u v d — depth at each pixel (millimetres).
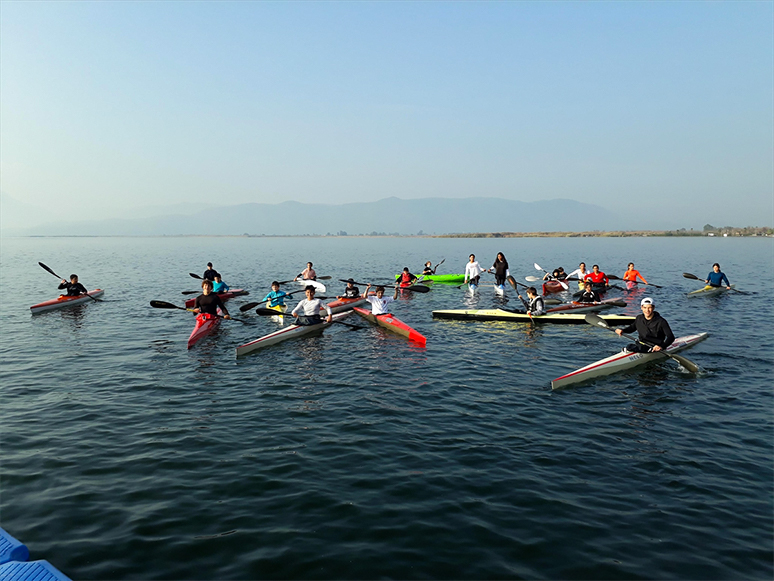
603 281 24547
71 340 15359
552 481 6793
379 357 13500
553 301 21938
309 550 5273
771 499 6297
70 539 5426
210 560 5102
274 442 8109
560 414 9312
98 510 6031
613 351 14016
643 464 7277
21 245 139750
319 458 7523
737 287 28312
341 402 10016
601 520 5844
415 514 5980
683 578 4840
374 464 7324
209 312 16531
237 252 89562
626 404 9797
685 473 6988
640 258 59062
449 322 18500
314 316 16844
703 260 54344
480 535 5555
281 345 14844
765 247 91500
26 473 6965
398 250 97562
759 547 5324
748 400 9922
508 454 7645
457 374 11930
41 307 20500
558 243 127000
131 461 7387
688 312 19844
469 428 8680
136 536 5500
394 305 22688
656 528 5688
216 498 6344
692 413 9273
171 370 12219
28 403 9883
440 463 7352
